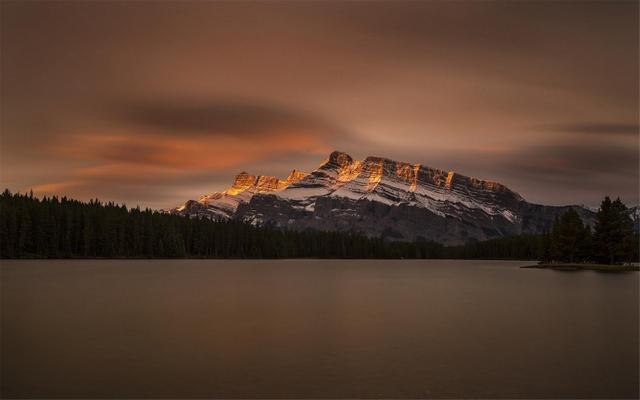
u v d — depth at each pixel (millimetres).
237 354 34562
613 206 155625
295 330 43531
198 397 26094
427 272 160125
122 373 29859
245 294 75750
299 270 165500
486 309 58375
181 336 40469
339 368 31266
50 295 70500
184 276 118812
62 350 35375
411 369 31047
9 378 28828
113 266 162500
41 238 199250
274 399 25891
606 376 29594
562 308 59094
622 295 74250
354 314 53688
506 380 28891
